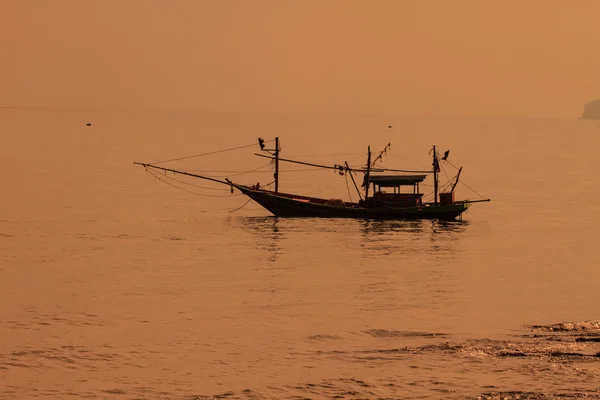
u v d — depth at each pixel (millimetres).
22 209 154500
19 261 103438
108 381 57594
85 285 90125
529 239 123875
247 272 97625
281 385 55719
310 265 102188
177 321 74938
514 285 90562
